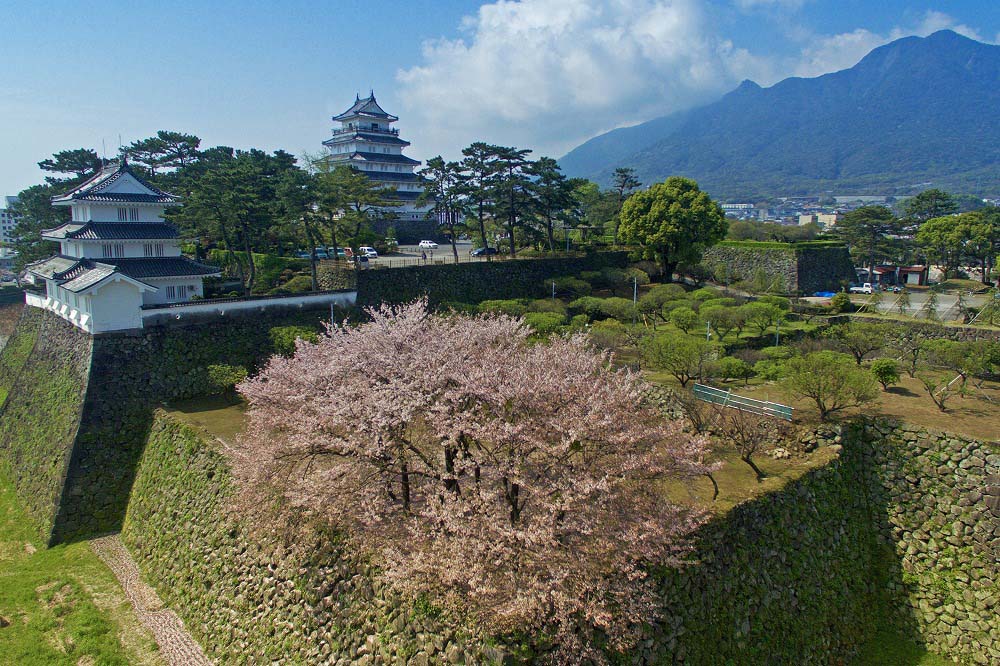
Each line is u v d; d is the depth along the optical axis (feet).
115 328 80.48
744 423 62.39
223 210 109.40
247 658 47.32
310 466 48.03
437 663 36.52
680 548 40.83
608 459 40.47
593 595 37.29
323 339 58.54
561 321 97.19
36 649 49.11
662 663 40.27
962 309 115.34
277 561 49.80
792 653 49.47
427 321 56.85
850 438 65.51
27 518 72.49
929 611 56.65
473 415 42.57
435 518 39.34
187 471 65.67
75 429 74.13
